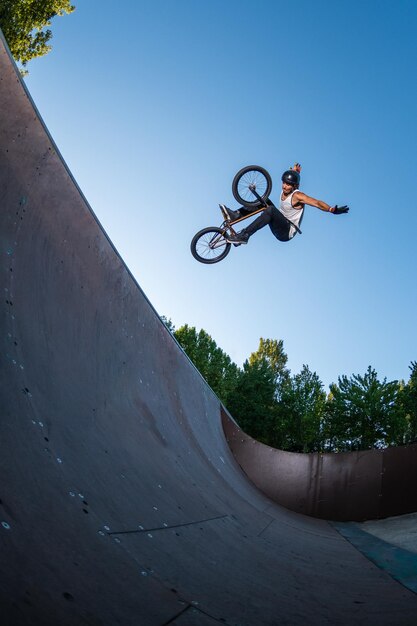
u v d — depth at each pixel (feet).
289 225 22.17
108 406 14.85
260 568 11.96
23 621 4.79
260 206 22.50
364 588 12.55
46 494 7.70
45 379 11.27
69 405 11.77
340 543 22.57
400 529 28.32
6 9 51.57
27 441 8.51
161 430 19.07
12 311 11.43
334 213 21.22
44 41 55.21
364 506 35.42
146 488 12.28
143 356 22.50
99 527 8.23
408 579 14.17
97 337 17.10
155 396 21.43
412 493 34.30
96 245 19.93
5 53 16.25
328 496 36.50
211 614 7.64
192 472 18.89
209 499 17.20
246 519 19.08
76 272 17.31
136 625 6.14
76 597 5.90
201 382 36.76
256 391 140.87
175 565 9.11
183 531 11.55
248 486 34.53
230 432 40.29
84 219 19.25
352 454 37.09
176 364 29.91
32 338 11.79
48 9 53.31
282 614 8.91
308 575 12.93
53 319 13.76
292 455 38.55
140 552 8.59
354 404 134.00
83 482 9.32
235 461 37.88
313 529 27.32
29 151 16.16
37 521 6.82
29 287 13.04
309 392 145.69
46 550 6.38
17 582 5.33
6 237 12.87
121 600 6.57
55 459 9.02
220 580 9.66
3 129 15.20
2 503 6.45
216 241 23.24
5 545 5.75
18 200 14.44
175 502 13.34
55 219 16.89
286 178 21.91
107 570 7.10
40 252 14.73
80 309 16.37
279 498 37.27
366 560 17.54
